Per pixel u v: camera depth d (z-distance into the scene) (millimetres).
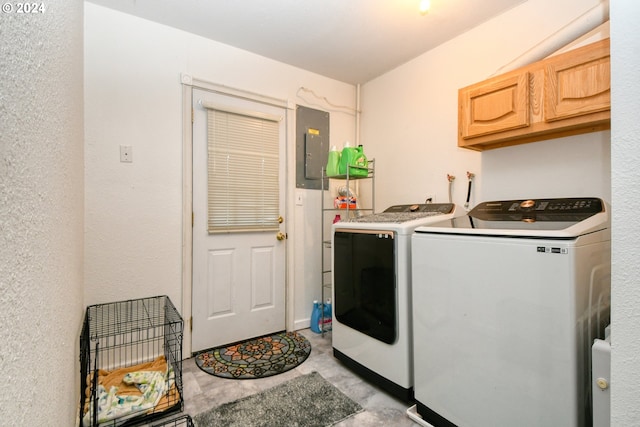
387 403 1673
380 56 2557
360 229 1889
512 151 1963
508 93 1705
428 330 1479
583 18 1474
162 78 2125
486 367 1254
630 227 539
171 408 1580
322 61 2641
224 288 2395
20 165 496
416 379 1547
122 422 1477
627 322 544
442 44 2361
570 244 1045
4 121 424
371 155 3004
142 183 2057
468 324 1313
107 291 1952
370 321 1810
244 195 2480
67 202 1027
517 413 1165
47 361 697
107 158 1944
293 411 1602
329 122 2967
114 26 1965
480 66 2129
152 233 2092
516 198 1943
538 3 1842
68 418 1099
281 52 2496
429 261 1472
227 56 2377
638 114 535
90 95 1894
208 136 2312
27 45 538
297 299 2770
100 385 1719
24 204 520
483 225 1485
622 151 551
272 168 2621
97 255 1920
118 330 1982
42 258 647
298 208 2773
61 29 913
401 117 2699
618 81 560
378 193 2926
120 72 1983
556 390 1069
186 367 2068
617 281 554
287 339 2525
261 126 2561
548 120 1559
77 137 1419
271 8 1955
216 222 2354
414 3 1910
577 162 1699
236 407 1633
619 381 554
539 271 1108
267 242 2604
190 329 2232
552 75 1545
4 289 429
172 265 2166
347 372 1999
